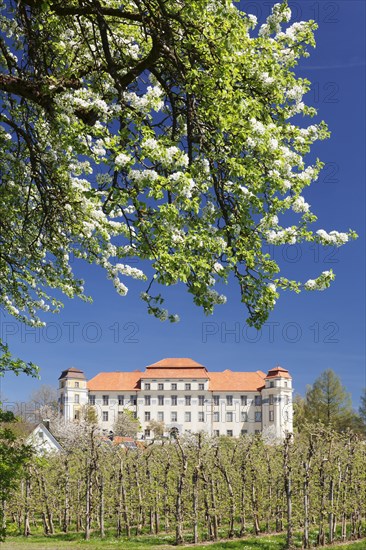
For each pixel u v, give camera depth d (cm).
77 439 3067
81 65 1034
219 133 895
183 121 1013
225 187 939
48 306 1506
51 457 2527
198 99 917
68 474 2348
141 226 832
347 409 7406
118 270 1245
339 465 2062
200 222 941
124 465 2483
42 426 4222
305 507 1836
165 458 2416
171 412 10219
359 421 7506
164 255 828
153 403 10250
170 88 962
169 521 2391
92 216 1155
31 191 1250
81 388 10206
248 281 927
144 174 791
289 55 984
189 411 10181
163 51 902
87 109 916
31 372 990
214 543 1873
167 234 841
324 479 1930
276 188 912
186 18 907
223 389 10231
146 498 2366
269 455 2352
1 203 1202
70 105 888
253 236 936
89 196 832
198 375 10300
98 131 812
